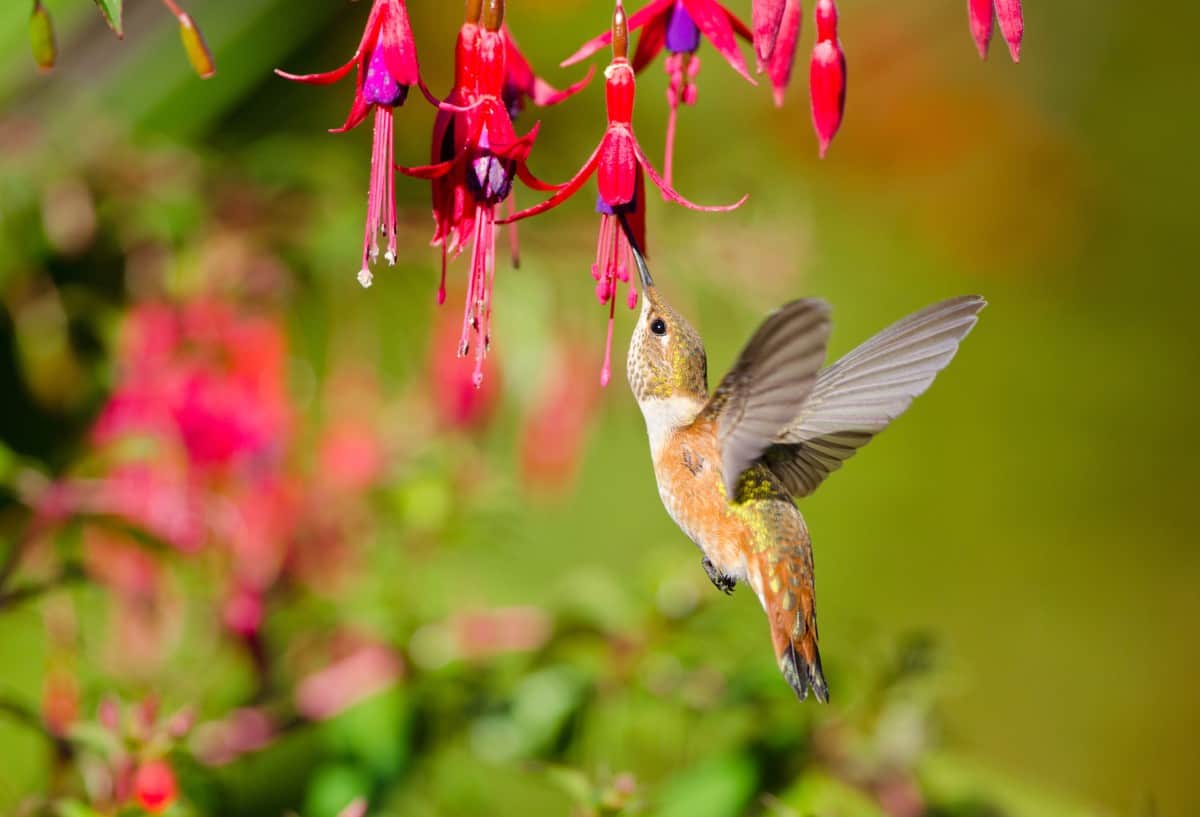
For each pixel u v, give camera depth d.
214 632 2.10
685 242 2.15
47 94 2.13
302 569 2.11
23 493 2.06
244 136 2.20
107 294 2.14
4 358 2.14
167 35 2.15
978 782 2.10
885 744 2.08
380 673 2.08
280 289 2.12
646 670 2.08
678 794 2.07
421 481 2.12
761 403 1.99
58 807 2.02
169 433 2.09
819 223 3.02
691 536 2.01
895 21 3.07
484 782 2.13
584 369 2.15
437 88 2.24
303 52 2.20
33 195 2.11
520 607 2.12
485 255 1.94
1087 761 3.18
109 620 2.09
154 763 2.03
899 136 3.09
